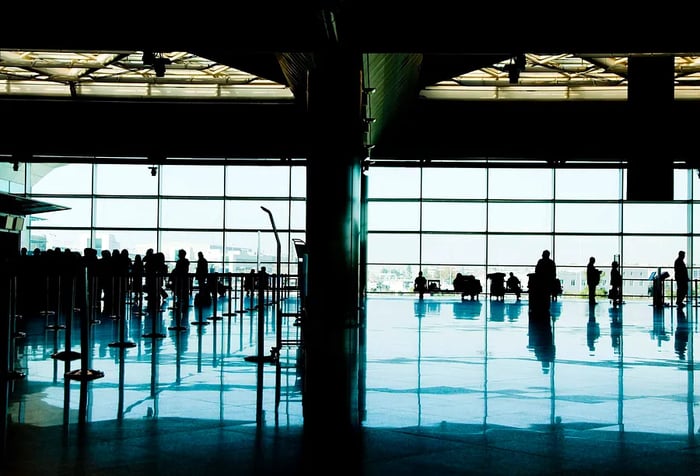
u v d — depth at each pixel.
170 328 13.88
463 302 26.92
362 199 27.58
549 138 26.69
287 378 7.44
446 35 7.29
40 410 5.69
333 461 4.23
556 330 14.20
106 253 18.03
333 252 7.23
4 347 6.24
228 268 32.19
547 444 4.73
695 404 6.22
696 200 31.23
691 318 18.73
